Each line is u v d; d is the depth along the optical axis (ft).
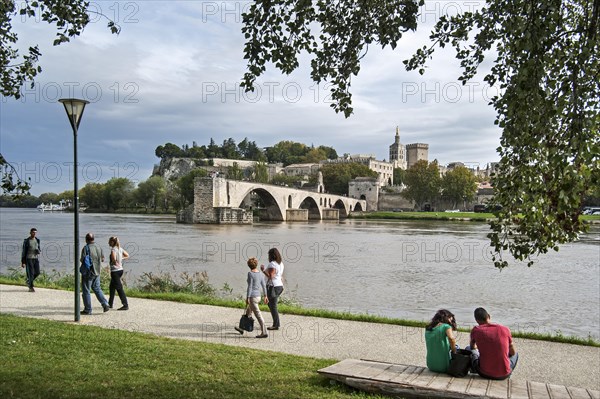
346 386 28.78
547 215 23.15
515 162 24.29
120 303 57.98
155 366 31.94
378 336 43.78
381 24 27.94
